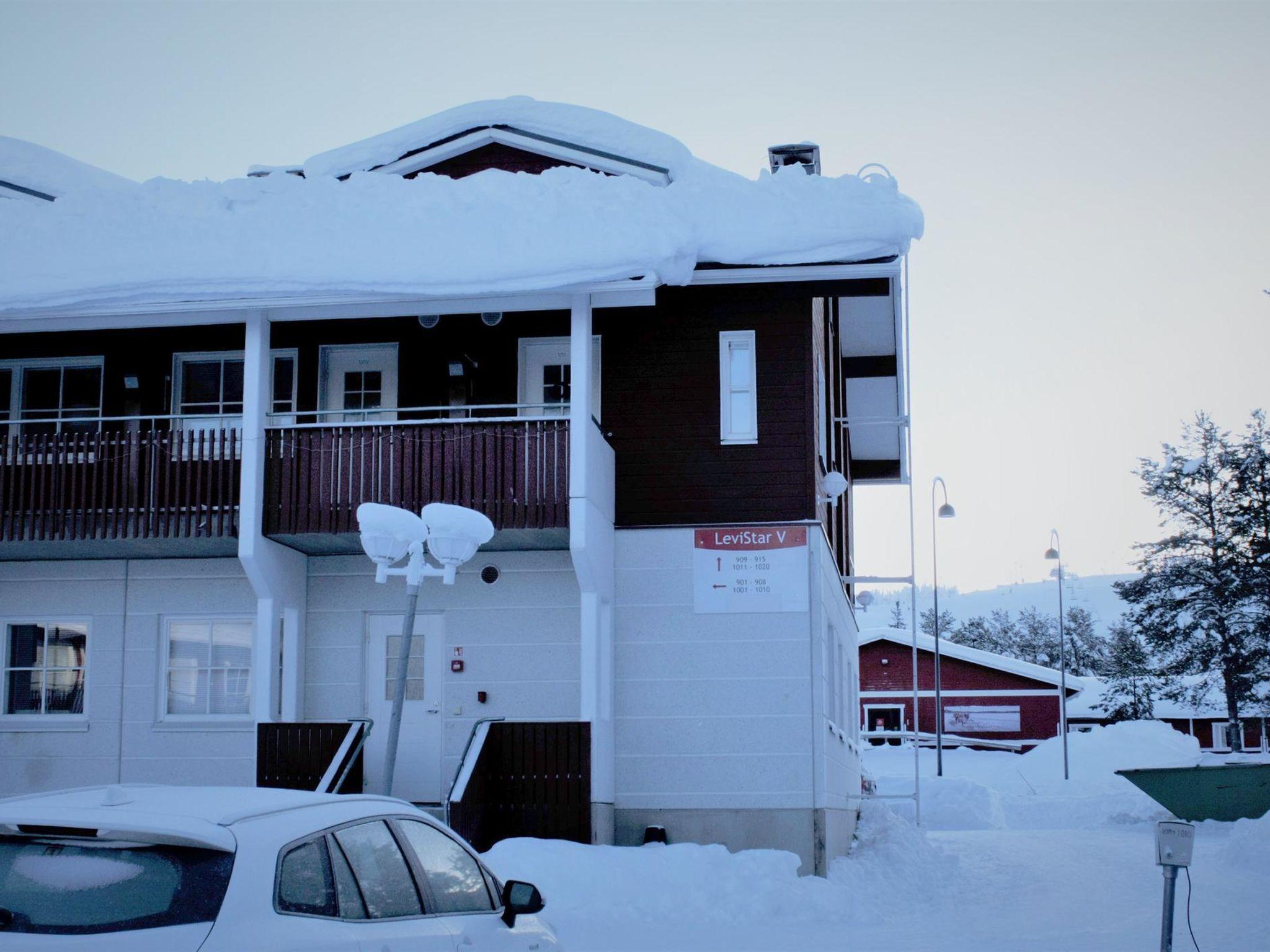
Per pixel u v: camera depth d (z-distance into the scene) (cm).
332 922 518
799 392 1700
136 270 1595
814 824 1616
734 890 1358
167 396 1806
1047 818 3173
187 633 1758
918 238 1658
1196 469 4194
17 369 1833
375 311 1580
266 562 1578
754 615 1658
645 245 1541
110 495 1622
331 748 1545
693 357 1720
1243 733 5191
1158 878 1722
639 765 1644
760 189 1712
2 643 1775
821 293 1705
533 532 1564
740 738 1638
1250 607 5047
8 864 489
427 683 1708
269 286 1555
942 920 1370
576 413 1534
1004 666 5481
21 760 1747
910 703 5541
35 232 1681
